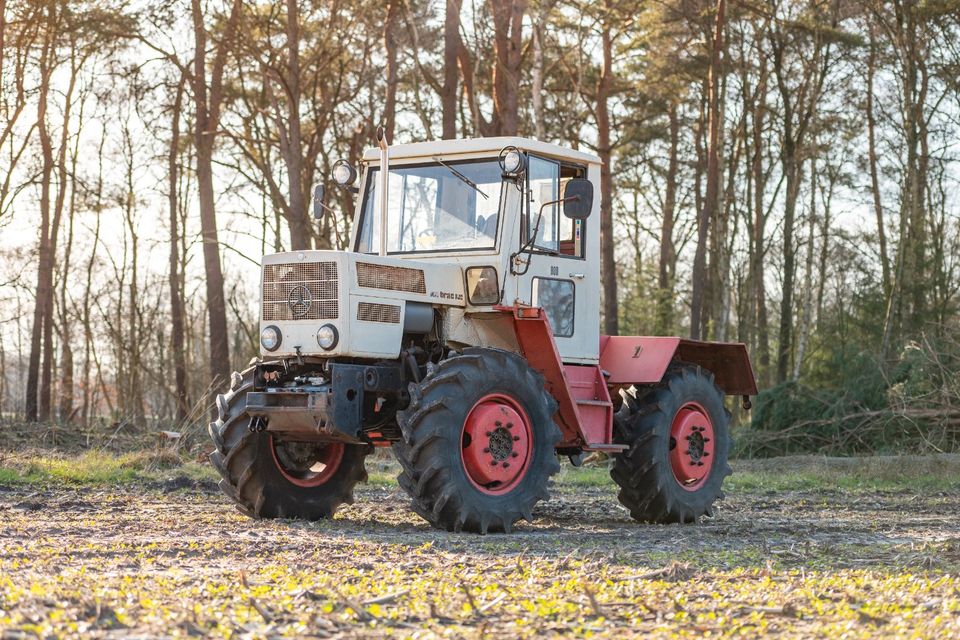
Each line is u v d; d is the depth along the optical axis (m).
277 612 4.31
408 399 8.05
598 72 31.47
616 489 13.37
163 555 6.21
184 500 10.42
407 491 7.80
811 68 31.27
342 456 8.83
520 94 28.75
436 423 7.62
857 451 19.66
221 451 8.34
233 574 5.47
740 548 7.27
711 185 27.59
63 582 4.95
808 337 37.41
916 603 4.86
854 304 30.83
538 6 24.34
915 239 29.34
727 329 32.78
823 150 33.91
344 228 25.66
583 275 8.91
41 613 4.00
